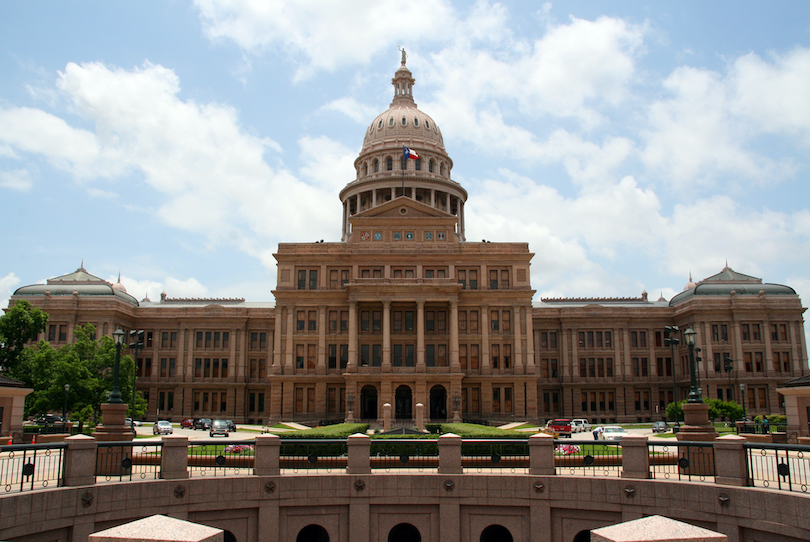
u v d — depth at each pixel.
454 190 130.88
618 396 106.62
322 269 93.62
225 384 106.50
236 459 29.27
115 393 34.47
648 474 25.44
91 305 103.12
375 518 26.64
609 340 108.81
